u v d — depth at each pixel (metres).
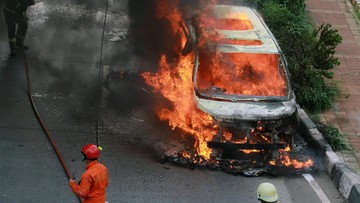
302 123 10.96
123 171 9.35
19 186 8.69
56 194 8.58
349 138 10.80
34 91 11.95
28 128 10.48
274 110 9.70
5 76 12.46
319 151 10.08
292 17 15.09
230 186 9.16
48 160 9.52
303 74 12.08
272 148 9.71
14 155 9.55
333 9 17.59
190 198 8.73
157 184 9.06
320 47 12.19
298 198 8.94
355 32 15.96
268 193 6.86
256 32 11.45
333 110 11.87
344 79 13.23
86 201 7.16
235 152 9.86
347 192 8.90
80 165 9.45
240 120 9.60
